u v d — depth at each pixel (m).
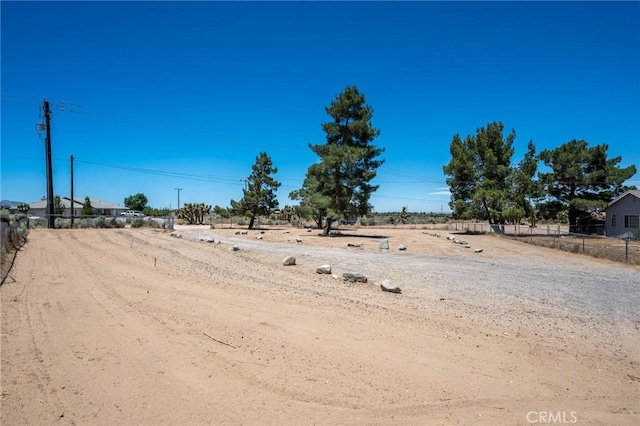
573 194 39.81
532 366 5.70
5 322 6.97
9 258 14.31
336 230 43.06
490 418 4.24
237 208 47.66
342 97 34.66
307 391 4.70
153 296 9.24
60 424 3.94
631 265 19.05
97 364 5.36
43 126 35.41
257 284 11.17
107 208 81.81
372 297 10.01
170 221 38.06
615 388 5.13
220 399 4.49
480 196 39.25
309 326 7.16
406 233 39.81
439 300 10.05
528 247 27.77
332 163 33.34
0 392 4.52
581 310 9.53
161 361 5.49
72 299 8.75
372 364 5.51
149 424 3.97
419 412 4.31
